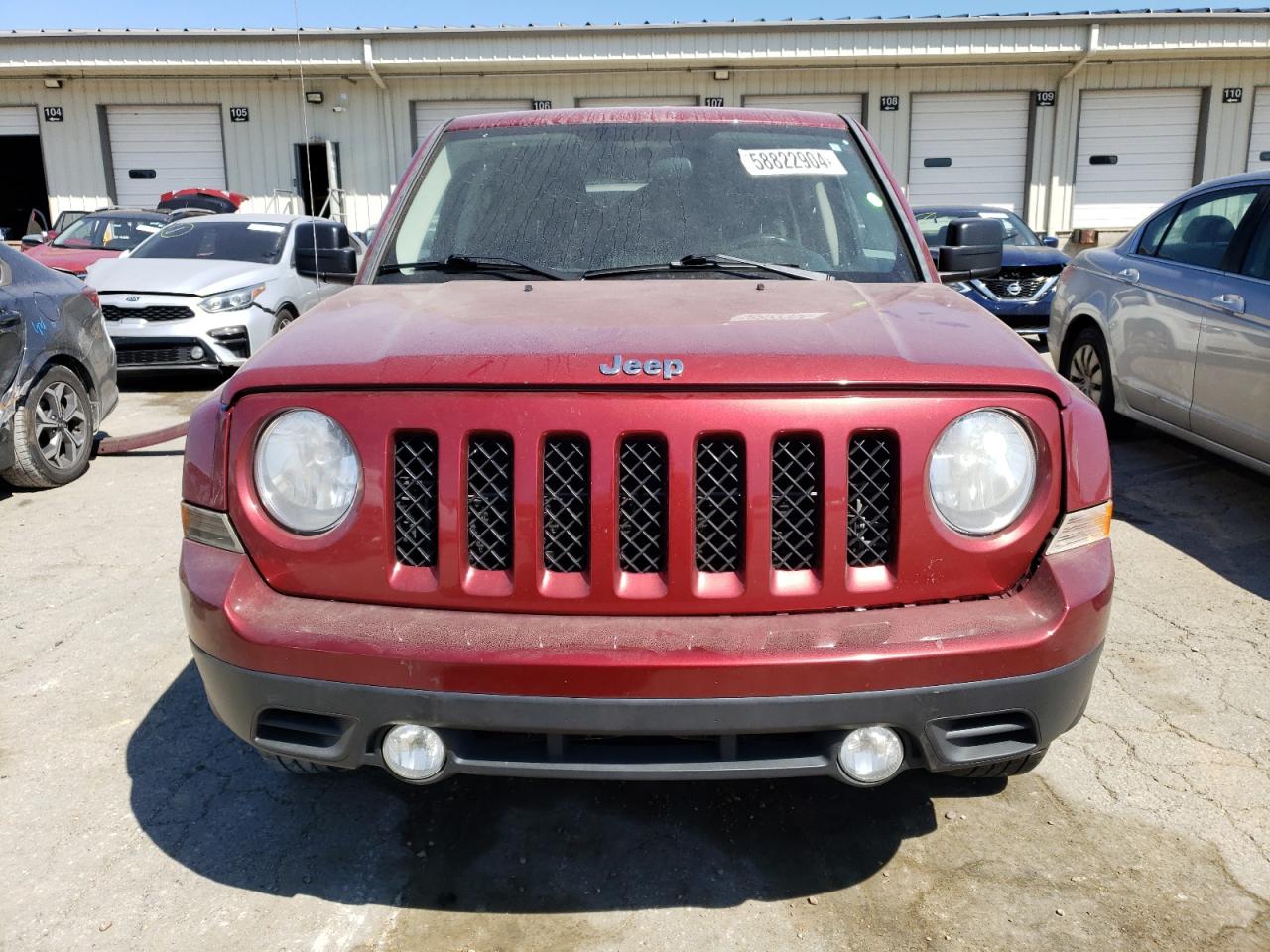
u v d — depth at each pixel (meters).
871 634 1.92
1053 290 9.52
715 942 2.20
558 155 3.30
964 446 1.99
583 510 1.97
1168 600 4.09
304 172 18.98
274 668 1.97
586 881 2.41
